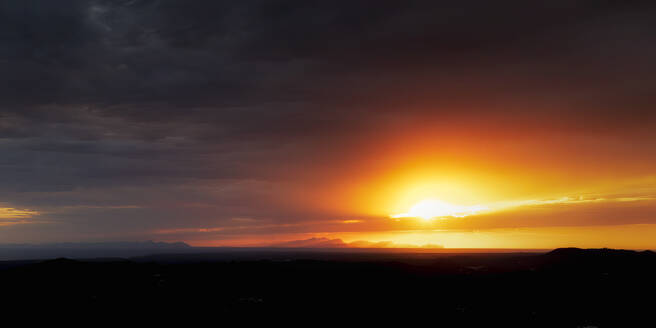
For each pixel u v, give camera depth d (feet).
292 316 220.84
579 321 210.59
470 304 253.03
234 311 230.27
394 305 250.16
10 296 256.93
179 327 197.98
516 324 205.98
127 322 205.26
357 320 213.66
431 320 215.10
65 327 195.21
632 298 264.52
